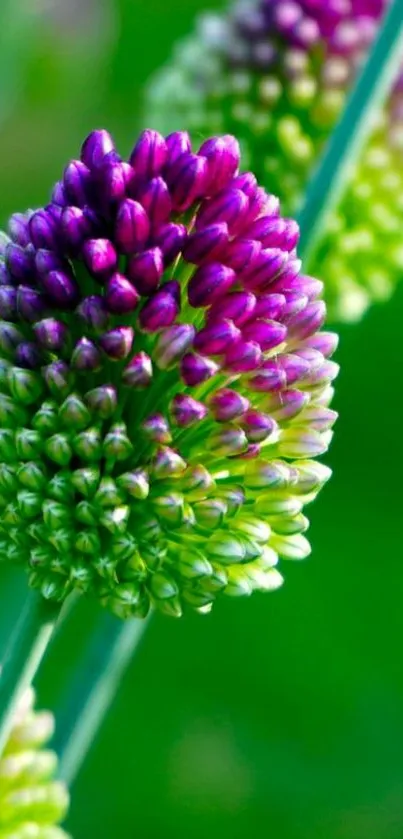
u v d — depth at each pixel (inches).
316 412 9.1
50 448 8.8
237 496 8.9
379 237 11.9
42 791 9.7
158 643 19.3
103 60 23.9
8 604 13.5
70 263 9.0
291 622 19.9
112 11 24.0
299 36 11.9
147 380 8.8
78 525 8.9
